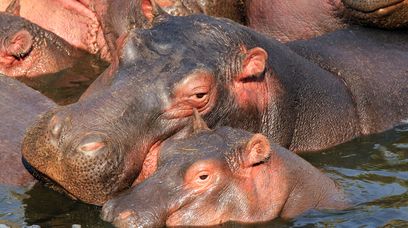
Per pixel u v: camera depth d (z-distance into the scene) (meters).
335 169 23.36
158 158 20.75
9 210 21.08
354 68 26.23
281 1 28.56
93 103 20.62
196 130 21.17
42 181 21.86
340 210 21.14
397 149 24.53
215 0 28.27
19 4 30.66
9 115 24.27
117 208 19.53
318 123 24.52
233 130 21.19
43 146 20.06
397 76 26.53
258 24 28.88
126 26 28.33
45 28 30.69
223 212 20.20
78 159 19.77
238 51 22.64
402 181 22.64
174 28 22.44
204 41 22.34
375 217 20.78
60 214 20.83
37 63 29.77
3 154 22.91
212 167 20.17
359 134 25.30
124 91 20.94
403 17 27.36
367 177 22.89
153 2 23.34
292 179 21.19
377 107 25.83
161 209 19.66
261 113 23.14
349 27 28.06
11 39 29.38
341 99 25.23
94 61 30.27
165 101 21.14
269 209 20.66
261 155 20.50
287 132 23.69
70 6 30.56
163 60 21.62
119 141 20.25
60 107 20.77
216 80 21.97
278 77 23.66
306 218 20.73
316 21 28.31
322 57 26.31
